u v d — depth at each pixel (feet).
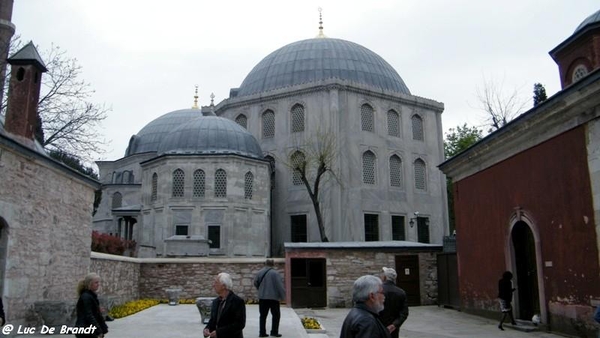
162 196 113.19
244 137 121.70
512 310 51.24
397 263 75.25
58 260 45.93
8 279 37.37
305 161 118.01
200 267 76.48
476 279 60.34
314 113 132.46
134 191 152.05
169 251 89.25
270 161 131.75
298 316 56.95
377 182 133.39
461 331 47.88
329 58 145.38
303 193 129.80
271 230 132.16
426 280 76.13
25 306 39.65
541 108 43.78
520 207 50.11
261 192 117.70
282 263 75.46
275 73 146.30
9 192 37.68
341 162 127.34
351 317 14.97
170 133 123.54
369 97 136.87
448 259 71.82
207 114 147.54
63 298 46.88
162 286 75.87
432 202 142.41
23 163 39.73
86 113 97.50
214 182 112.88
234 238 110.73
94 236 72.43
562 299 43.16
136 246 114.93
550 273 44.96
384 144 136.67
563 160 43.24
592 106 39.09
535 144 47.37
